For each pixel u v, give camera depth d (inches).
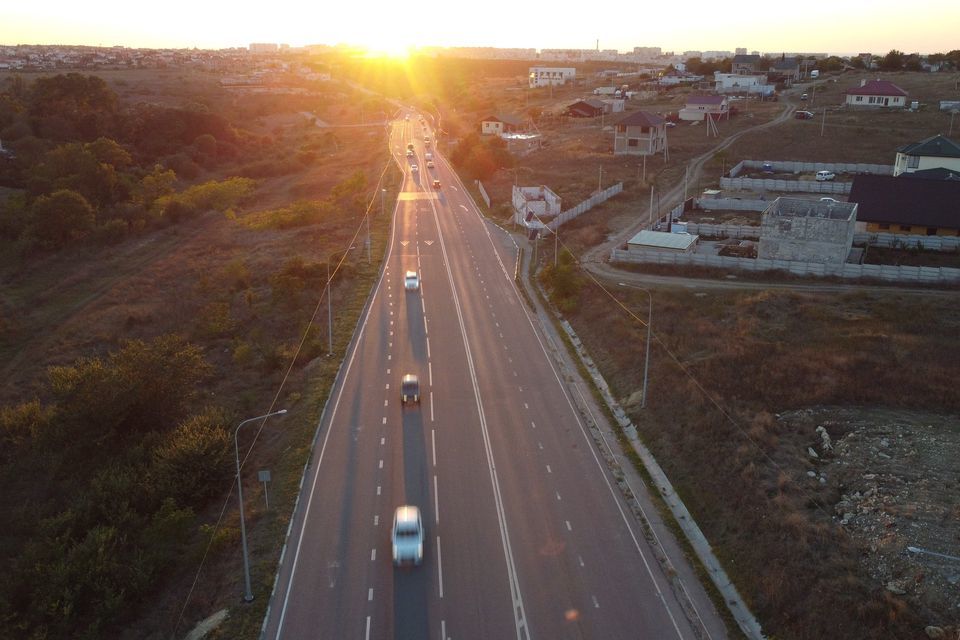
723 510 1722.4
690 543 1663.4
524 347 2694.4
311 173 6540.4
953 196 3449.8
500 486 1860.2
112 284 3767.2
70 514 1860.2
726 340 2503.7
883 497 1688.0
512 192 4790.8
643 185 4891.7
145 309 3361.2
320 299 3184.1
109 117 7150.6
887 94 6919.3
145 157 6688.0
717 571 1577.3
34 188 5002.5
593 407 2268.7
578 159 5856.3
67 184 5064.0
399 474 1909.4
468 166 5743.1
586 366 2549.2
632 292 3009.4
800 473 1808.6
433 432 2111.2
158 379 2315.5
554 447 2042.3
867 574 1481.3
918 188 3511.3
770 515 1658.5
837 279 3058.6
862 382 2169.0
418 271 3503.9
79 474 2111.2
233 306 3302.2
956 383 2128.4
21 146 6082.7
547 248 3806.6
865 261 3233.3
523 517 1739.7
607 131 6993.1
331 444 2050.9
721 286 3061.0
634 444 2062.0
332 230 4347.9
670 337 2566.4
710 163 5408.5
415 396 2260.1
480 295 3201.3
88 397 2249.0
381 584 1526.8
